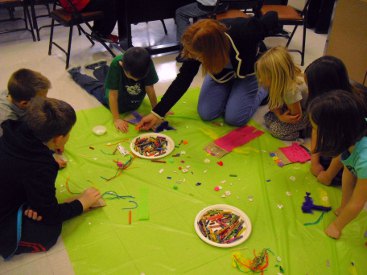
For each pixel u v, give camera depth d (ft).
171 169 6.78
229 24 7.33
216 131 7.93
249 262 5.10
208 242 5.34
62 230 5.55
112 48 12.07
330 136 4.52
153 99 8.23
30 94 5.97
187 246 5.34
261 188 6.41
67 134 5.07
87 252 5.24
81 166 6.79
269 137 7.78
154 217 5.80
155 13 11.57
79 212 5.65
